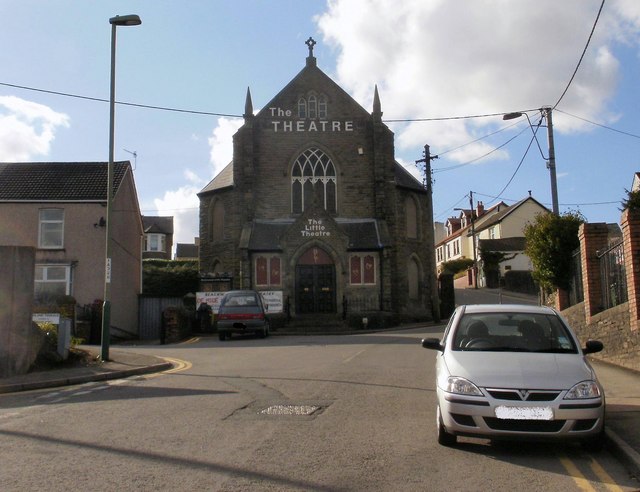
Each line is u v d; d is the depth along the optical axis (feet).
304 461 23.72
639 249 46.57
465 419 24.58
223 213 137.28
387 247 126.41
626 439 25.75
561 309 72.49
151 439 26.99
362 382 42.93
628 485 21.49
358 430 28.89
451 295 151.02
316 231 124.26
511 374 25.04
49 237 107.86
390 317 124.36
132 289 124.16
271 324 118.11
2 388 42.27
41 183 111.34
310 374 47.14
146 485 20.77
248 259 124.98
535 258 74.23
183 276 172.55
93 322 101.14
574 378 24.88
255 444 26.17
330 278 124.57
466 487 21.08
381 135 134.10
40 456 24.31
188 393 39.04
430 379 44.47
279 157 134.51
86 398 38.17
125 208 119.24
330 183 134.82
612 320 52.06
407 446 26.21
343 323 120.57
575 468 23.40
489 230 246.68
